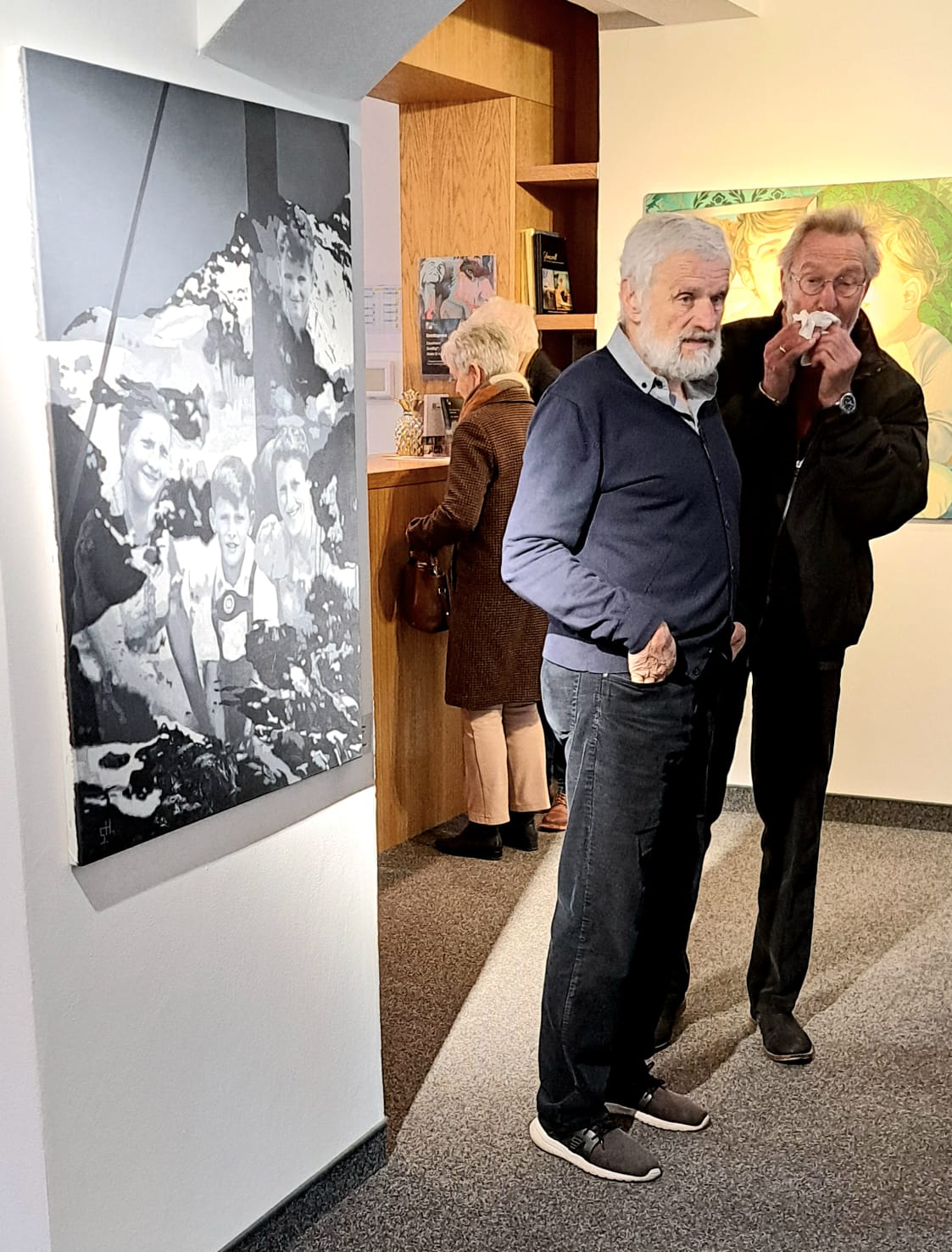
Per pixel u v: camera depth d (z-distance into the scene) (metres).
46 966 1.79
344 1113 2.46
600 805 2.37
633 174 4.55
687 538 2.35
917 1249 2.31
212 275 1.89
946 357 4.25
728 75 4.39
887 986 3.34
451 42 4.49
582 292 5.37
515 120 4.90
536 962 3.47
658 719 2.35
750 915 3.79
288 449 2.09
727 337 3.27
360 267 2.30
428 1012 3.20
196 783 1.97
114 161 1.71
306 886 2.30
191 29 1.86
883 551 4.46
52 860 1.78
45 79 1.61
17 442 1.66
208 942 2.08
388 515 4.14
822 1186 2.50
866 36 4.23
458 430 3.97
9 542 1.67
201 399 1.90
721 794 2.84
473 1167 2.56
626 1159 2.51
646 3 4.17
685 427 2.36
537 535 2.34
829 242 3.32
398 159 6.43
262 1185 2.26
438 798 4.57
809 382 3.23
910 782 4.57
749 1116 2.75
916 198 4.20
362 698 2.40
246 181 1.95
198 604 1.94
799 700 2.92
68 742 1.75
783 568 2.96
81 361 1.69
